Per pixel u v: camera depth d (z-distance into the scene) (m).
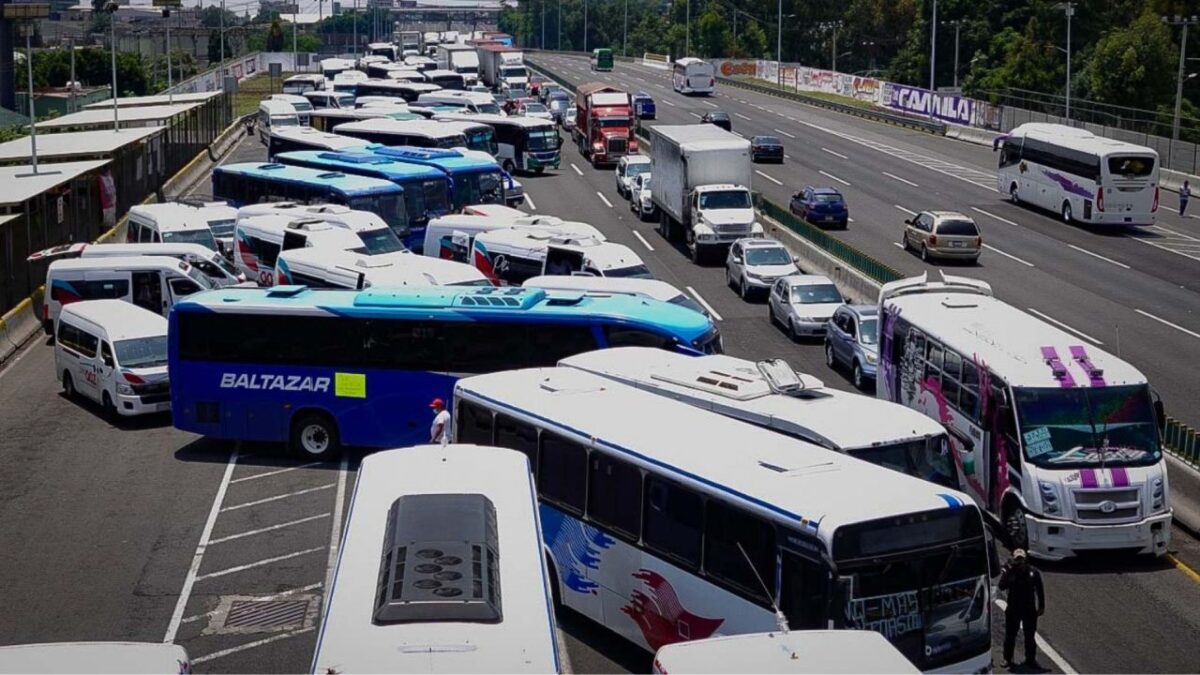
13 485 26.41
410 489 16.36
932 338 26.09
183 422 28.64
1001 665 18.31
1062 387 22.61
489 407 21.44
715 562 17.14
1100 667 18.23
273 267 42.22
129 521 24.31
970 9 133.00
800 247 50.41
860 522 15.28
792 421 20.31
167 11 87.81
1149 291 44.75
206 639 19.20
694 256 50.62
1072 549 21.92
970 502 15.88
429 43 174.12
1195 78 106.44
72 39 84.12
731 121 99.19
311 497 25.73
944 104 95.31
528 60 172.88
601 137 78.50
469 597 13.45
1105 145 57.41
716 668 11.72
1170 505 23.11
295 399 28.12
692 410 20.27
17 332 39.22
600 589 19.33
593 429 19.53
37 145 56.88
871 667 11.70
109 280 37.94
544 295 28.39
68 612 20.12
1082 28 120.62
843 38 178.12
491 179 54.47
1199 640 19.17
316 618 19.97
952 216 50.00
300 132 64.50
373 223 43.41
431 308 27.62
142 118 69.75
